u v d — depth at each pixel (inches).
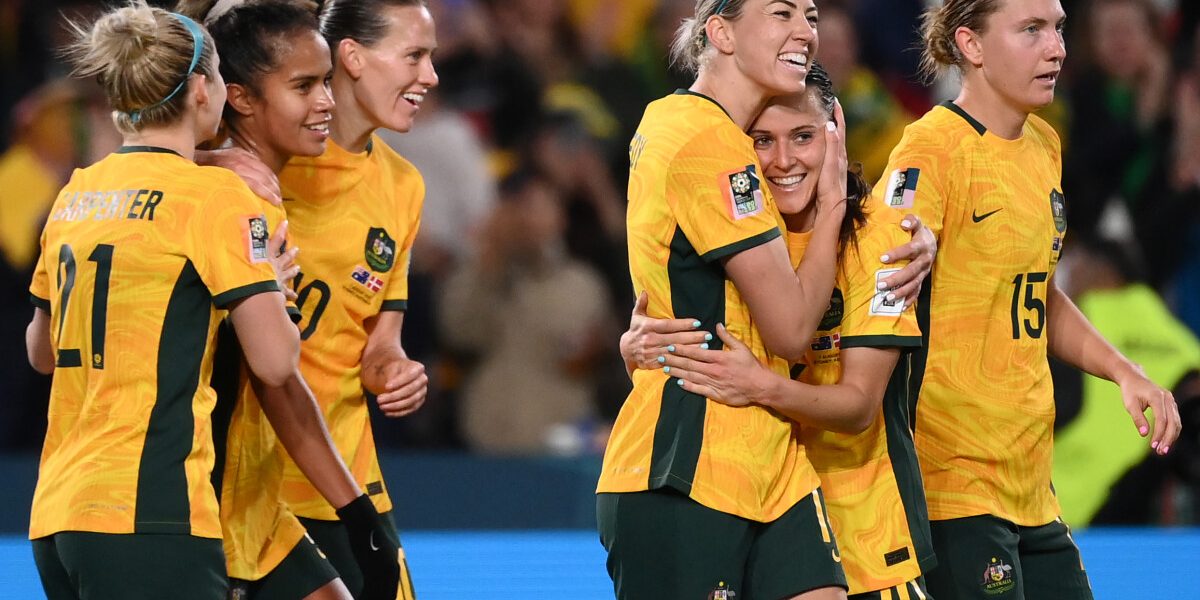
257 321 486.9
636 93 1419.8
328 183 588.4
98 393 483.8
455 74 1373.0
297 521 567.2
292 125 551.8
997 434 557.6
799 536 508.4
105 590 476.7
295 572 553.3
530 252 1203.2
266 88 547.8
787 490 513.0
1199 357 952.9
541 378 1189.7
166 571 477.1
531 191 1214.3
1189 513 1035.3
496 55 1390.3
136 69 490.9
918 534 535.2
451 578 869.2
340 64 588.4
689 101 513.3
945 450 559.8
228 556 529.7
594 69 1419.8
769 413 508.7
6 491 1003.3
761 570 508.7
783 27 501.4
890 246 515.2
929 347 557.6
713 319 509.0
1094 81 1346.0
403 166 625.6
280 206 538.6
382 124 593.6
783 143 514.9
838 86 1312.7
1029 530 574.2
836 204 507.5
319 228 587.8
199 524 484.1
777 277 492.4
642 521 506.6
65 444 491.8
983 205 552.1
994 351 557.3
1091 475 985.5
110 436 480.7
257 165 536.4
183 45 496.7
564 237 1289.4
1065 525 589.6
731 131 502.9
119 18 497.4
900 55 1440.7
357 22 586.6
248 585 546.6
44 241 518.6
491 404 1181.7
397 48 587.5
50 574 496.4
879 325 510.9
